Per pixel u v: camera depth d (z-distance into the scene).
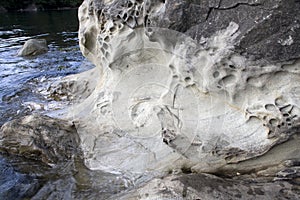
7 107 4.23
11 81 5.34
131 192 2.36
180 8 2.40
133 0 2.90
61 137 3.00
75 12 20.58
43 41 8.07
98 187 2.58
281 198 2.00
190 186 2.11
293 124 2.12
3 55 7.66
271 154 2.32
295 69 2.08
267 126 2.22
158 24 2.52
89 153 2.94
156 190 2.14
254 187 2.12
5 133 3.05
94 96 3.54
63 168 2.81
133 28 2.87
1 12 21.73
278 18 2.06
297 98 2.10
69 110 3.75
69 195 2.52
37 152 2.91
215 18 2.30
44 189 2.61
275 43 2.08
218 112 2.47
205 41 2.34
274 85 2.17
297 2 2.00
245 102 2.32
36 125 3.04
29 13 20.61
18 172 2.80
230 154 2.41
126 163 2.77
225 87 2.34
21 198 2.54
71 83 4.49
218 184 2.15
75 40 9.52
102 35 3.21
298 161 2.28
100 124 3.14
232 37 2.22
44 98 4.48
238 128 2.39
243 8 2.19
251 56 2.16
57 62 6.71
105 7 3.17
